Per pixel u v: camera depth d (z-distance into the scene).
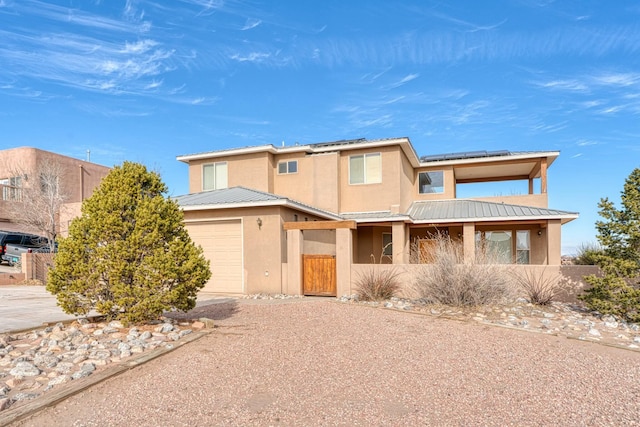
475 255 12.13
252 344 6.92
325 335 7.67
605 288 10.40
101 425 4.05
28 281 17.59
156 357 6.06
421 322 9.12
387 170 19.86
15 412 4.13
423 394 4.98
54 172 24.25
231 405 4.55
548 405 4.74
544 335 8.24
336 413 4.41
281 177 20.88
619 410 4.64
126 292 7.39
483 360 6.41
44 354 5.96
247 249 14.59
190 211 15.37
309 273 13.86
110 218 7.46
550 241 17.53
